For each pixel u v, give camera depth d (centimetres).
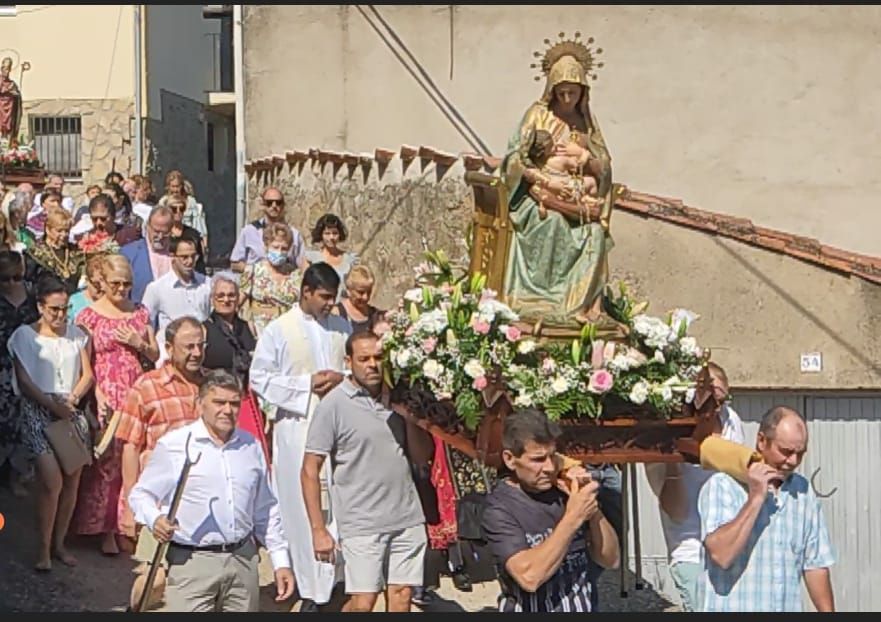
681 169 1756
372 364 799
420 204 1530
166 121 2791
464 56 1783
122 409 948
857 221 1767
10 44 2642
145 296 1174
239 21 1958
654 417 780
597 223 853
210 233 3061
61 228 1338
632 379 774
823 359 1403
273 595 1023
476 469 1037
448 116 1788
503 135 1777
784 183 1762
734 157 1759
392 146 1814
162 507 764
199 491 761
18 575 995
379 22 1811
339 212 1662
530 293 838
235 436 776
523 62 1770
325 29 1845
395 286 1541
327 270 955
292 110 1872
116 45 2648
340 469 807
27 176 2112
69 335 1037
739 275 1401
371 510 802
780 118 1759
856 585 1394
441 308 792
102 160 2652
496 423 761
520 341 785
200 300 1180
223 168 3105
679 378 781
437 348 779
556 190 844
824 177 1766
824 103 1759
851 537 1398
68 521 1034
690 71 1753
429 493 849
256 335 1103
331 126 1847
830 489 1403
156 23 2739
